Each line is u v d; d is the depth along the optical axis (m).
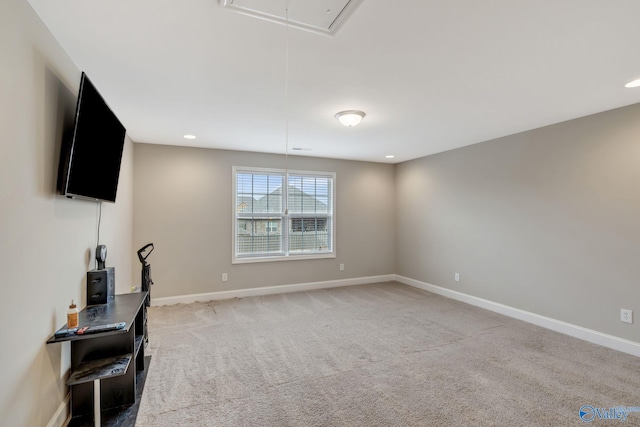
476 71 2.16
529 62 2.03
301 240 5.25
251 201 4.89
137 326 2.51
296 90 2.48
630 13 1.52
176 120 3.25
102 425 1.84
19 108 1.40
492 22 1.60
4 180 1.29
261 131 3.68
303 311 4.02
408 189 5.60
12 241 1.34
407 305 4.30
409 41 1.78
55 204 1.76
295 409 1.99
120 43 1.81
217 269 4.61
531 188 3.60
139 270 4.17
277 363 2.61
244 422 1.87
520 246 3.72
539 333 3.27
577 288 3.17
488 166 4.13
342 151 4.86
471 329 3.39
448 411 1.97
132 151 4.09
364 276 5.69
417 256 5.39
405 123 3.36
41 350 1.59
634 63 2.04
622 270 2.84
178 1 1.44
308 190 5.31
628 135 2.80
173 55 1.95
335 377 2.38
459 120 3.26
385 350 2.86
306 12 1.52
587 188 3.09
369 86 2.41
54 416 1.73
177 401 2.08
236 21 1.59
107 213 2.80
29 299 1.48
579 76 2.23
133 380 2.05
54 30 1.68
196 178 4.50
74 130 1.72
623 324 2.83
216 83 2.36
